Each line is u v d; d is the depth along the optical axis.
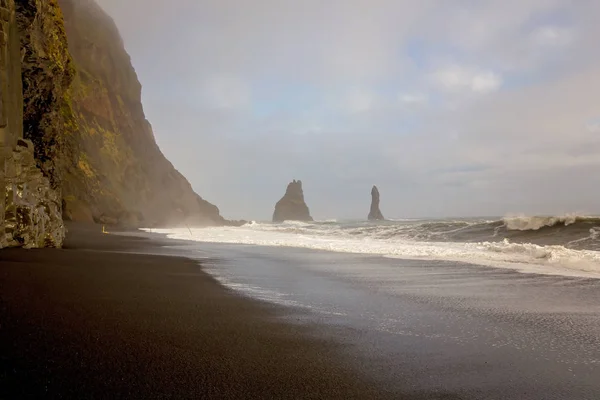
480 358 4.21
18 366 3.30
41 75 18.45
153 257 12.92
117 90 73.06
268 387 3.26
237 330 4.85
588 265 11.52
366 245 20.12
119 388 3.03
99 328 4.44
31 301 5.36
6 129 10.66
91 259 10.41
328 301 7.00
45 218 12.86
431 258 14.41
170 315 5.29
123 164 65.69
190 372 3.44
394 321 5.70
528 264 12.74
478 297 7.59
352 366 3.85
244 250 17.66
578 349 4.57
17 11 15.70
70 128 43.31
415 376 3.66
